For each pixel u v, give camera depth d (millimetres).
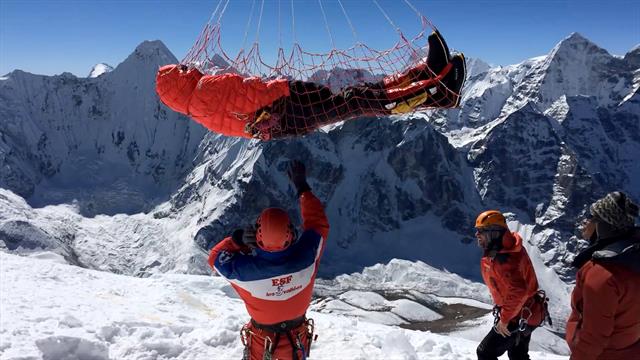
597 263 3766
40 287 10359
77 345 6520
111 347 7164
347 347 7637
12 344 6465
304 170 4676
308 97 4055
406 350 7652
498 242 5715
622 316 3744
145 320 8477
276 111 4086
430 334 10680
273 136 4301
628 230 3748
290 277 4168
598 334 3742
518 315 5895
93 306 9164
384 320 115000
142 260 196375
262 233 3998
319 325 8547
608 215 3725
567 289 173500
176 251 192875
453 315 123625
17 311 7941
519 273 5672
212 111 4051
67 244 196625
